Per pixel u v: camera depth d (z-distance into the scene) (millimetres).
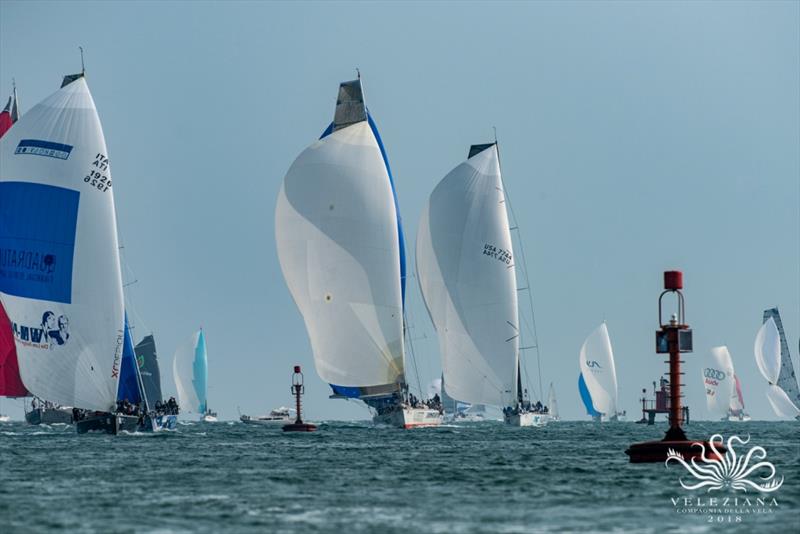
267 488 152875
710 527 117312
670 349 166875
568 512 127250
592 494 143125
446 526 117500
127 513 127438
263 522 120562
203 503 136000
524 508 130500
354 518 123250
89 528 116938
